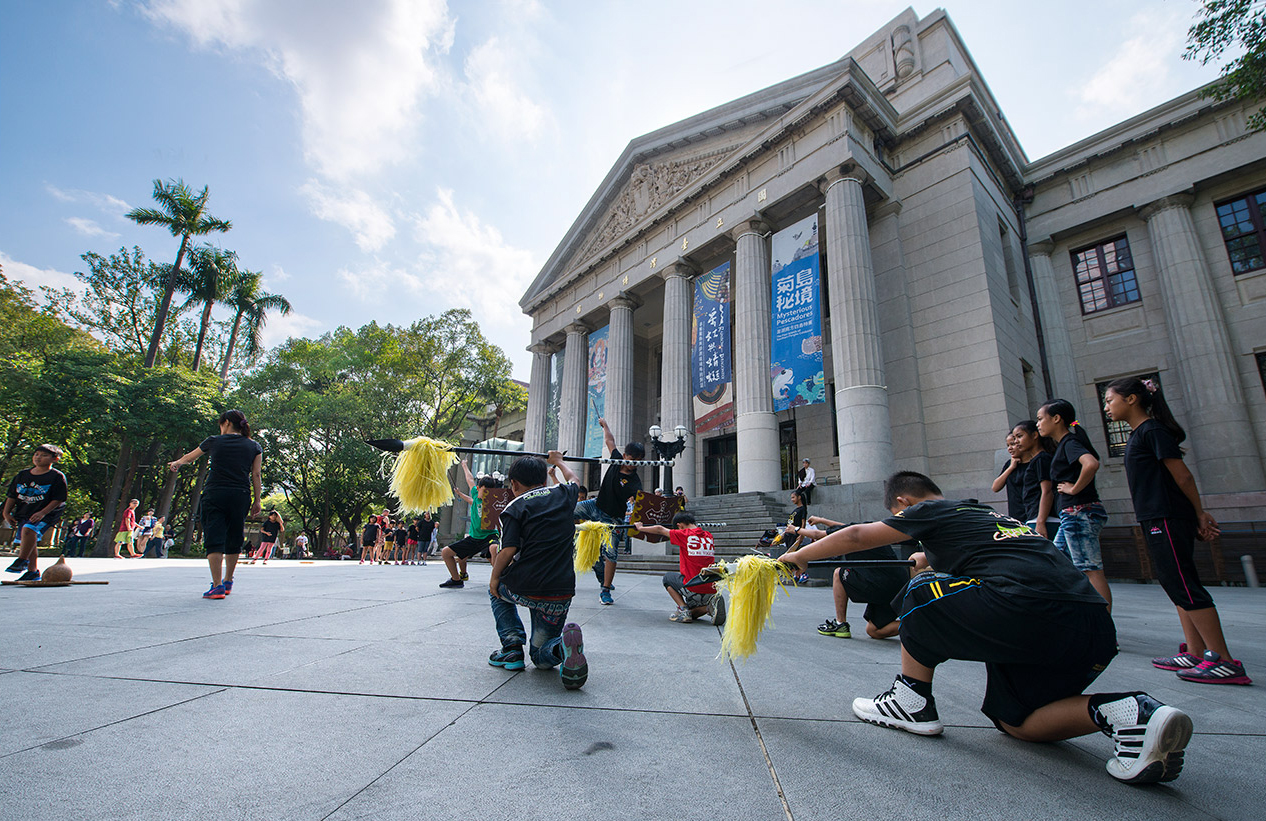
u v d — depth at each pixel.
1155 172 17.50
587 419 26.64
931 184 17.78
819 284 16.73
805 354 16.48
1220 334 15.74
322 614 5.00
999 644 2.16
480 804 1.62
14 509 6.83
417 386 33.94
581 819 1.55
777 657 3.85
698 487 25.72
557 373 28.19
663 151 24.16
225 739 2.04
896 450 16.84
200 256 31.84
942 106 17.80
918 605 2.38
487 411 41.62
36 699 2.41
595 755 2.01
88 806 1.51
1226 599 8.80
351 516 37.97
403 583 8.62
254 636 3.90
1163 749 1.76
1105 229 18.61
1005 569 2.20
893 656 4.03
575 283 27.70
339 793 1.65
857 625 5.63
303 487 35.06
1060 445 4.39
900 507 2.85
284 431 31.78
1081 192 18.89
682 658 3.71
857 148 17.16
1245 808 1.73
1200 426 15.66
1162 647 4.65
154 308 32.75
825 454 21.28
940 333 16.77
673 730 2.32
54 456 7.00
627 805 1.64
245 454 6.14
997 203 18.59
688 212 21.94
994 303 16.34
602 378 24.38
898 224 18.20
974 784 1.87
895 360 17.33
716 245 20.88
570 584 3.25
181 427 27.08
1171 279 16.73
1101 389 17.92
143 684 2.68
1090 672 2.12
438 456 3.50
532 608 3.18
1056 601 2.08
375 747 2.02
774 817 1.60
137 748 1.93
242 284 34.50
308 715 2.34
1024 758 2.12
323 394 34.62
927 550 2.54
